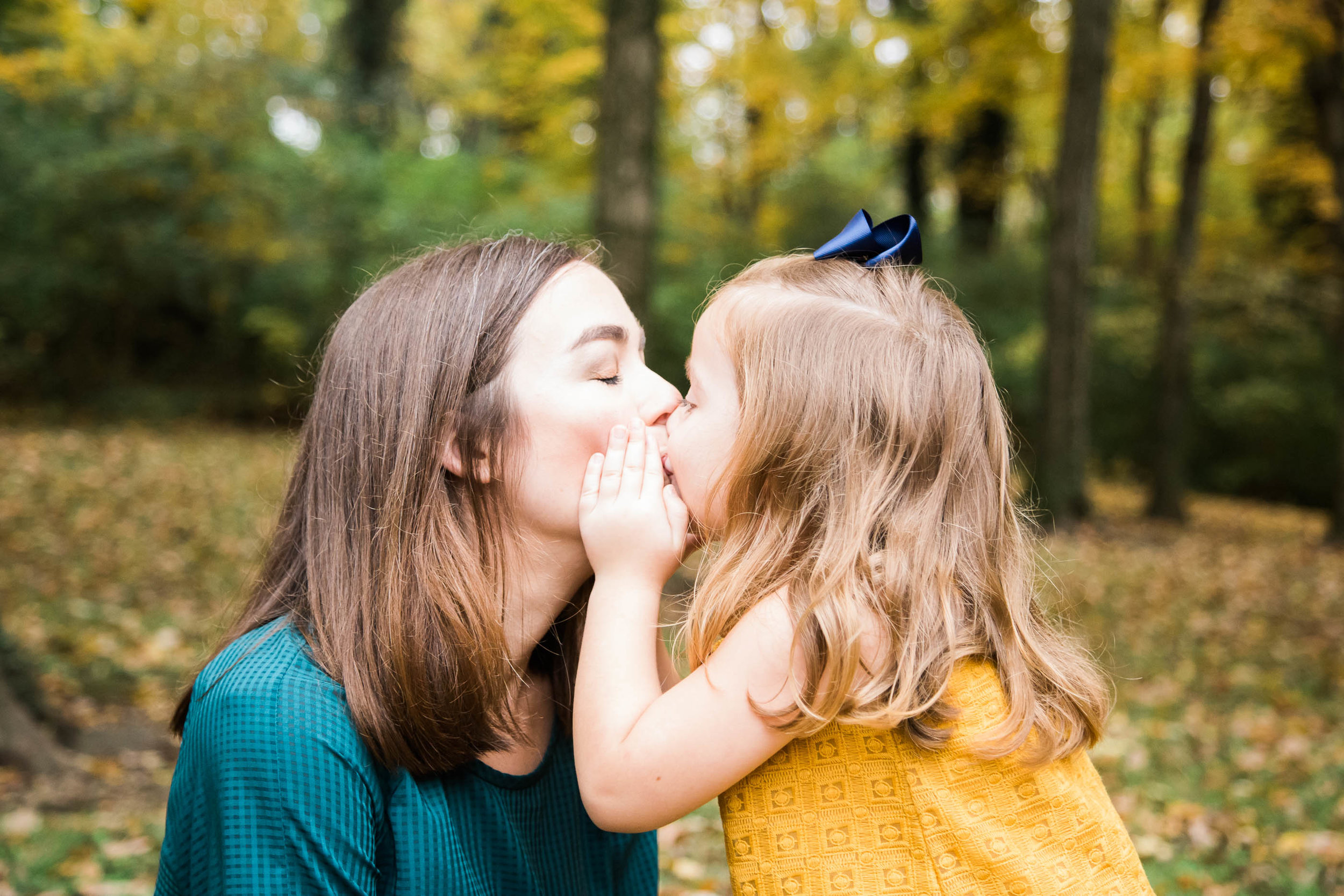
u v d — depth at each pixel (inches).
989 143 718.5
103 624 229.8
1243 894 125.3
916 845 44.2
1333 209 488.4
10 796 144.6
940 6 578.6
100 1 650.2
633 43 250.5
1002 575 48.5
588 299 46.2
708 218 748.0
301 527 46.8
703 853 135.9
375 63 800.9
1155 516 530.0
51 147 572.4
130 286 617.3
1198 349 685.9
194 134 594.9
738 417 48.5
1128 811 151.0
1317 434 662.5
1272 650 254.2
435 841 40.1
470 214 674.8
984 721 45.4
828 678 42.8
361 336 45.7
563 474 45.1
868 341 47.9
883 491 46.0
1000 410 51.3
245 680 38.4
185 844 38.9
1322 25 433.7
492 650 42.0
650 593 45.2
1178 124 821.9
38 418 590.9
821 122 709.3
